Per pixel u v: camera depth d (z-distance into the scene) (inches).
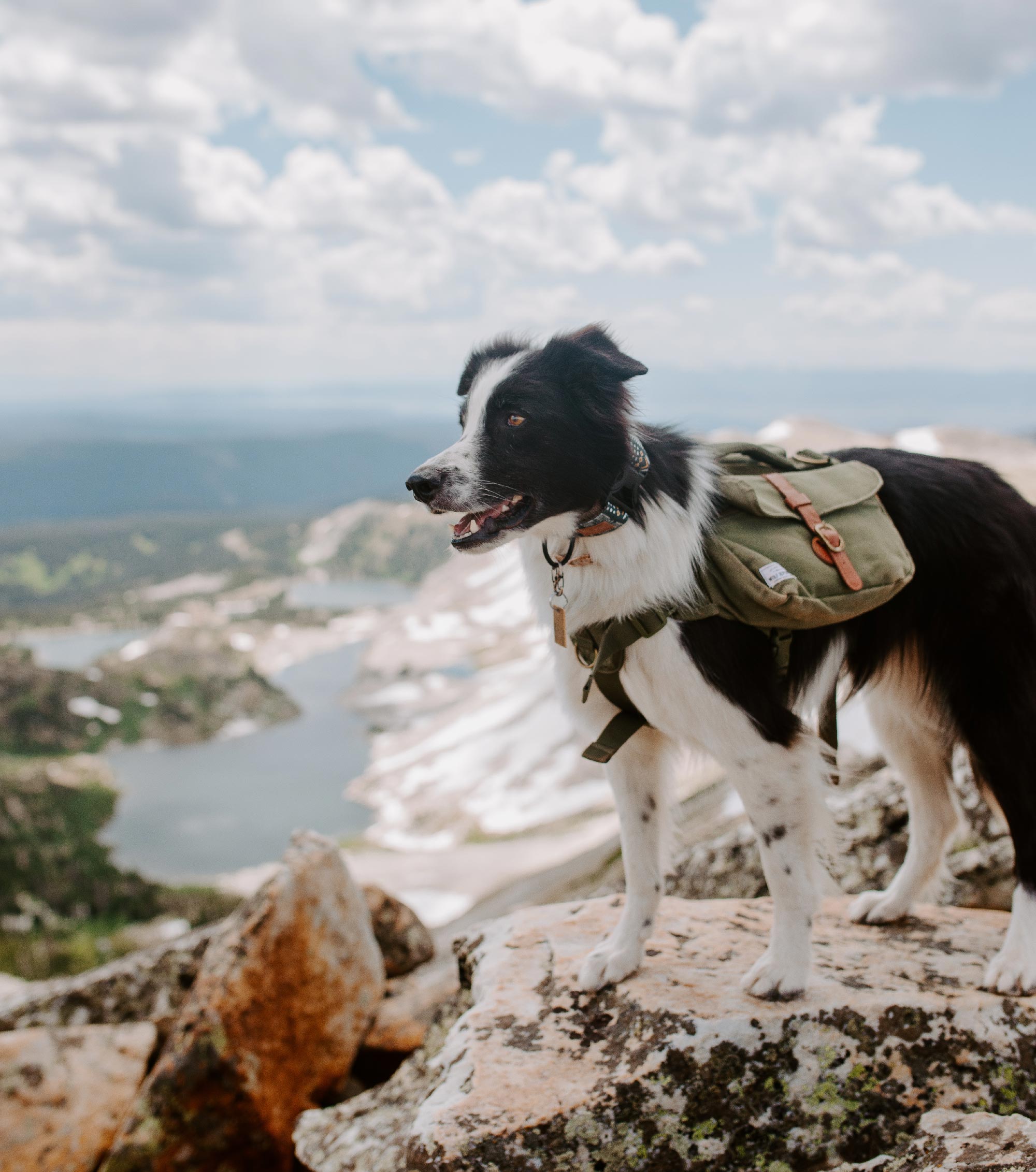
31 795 1884.8
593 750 47.2
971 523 48.3
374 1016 71.1
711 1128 43.6
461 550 45.2
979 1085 44.2
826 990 47.0
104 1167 60.6
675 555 44.6
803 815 46.1
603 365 43.6
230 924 67.2
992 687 48.0
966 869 62.1
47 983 78.7
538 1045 46.6
